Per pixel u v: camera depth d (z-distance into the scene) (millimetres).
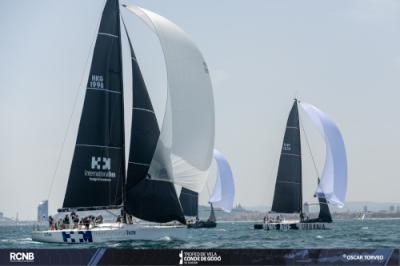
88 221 147625
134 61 157000
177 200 152250
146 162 154500
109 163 157125
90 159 156875
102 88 157875
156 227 145500
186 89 153500
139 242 143250
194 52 154750
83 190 156125
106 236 142750
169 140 152875
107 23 158250
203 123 154125
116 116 158250
